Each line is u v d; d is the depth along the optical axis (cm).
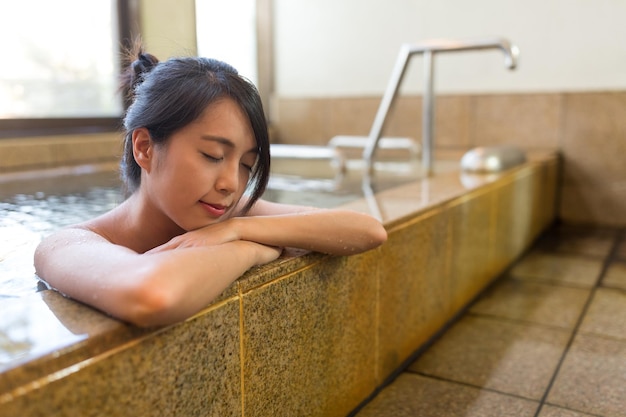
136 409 69
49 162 280
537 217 300
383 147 363
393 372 146
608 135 326
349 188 230
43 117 282
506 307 201
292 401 103
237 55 395
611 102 321
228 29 378
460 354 161
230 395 86
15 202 202
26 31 276
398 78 261
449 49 246
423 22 371
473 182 215
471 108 359
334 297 113
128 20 309
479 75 358
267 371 94
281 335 97
